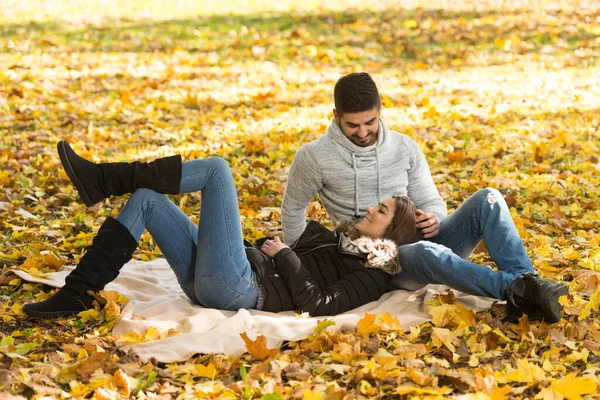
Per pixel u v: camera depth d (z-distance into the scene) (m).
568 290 5.55
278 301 5.73
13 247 7.29
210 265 5.60
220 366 4.85
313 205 8.64
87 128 12.05
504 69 16.52
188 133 11.77
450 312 5.50
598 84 15.12
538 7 21.27
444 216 6.38
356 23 20.34
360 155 6.22
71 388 4.53
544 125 12.20
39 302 5.75
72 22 20.55
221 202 5.62
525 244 7.28
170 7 22.77
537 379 4.61
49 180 9.43
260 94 14.15
